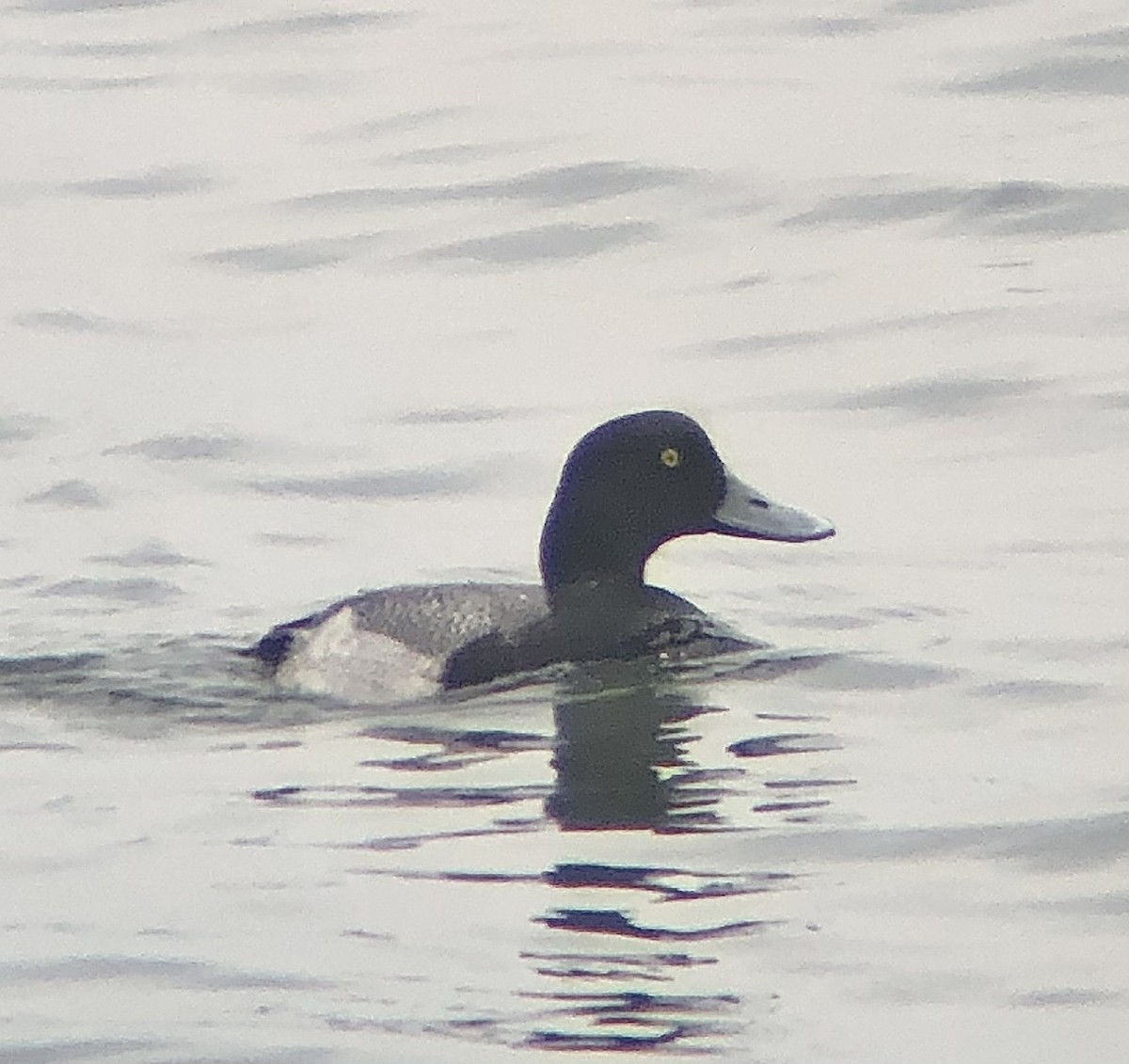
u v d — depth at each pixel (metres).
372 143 22.44
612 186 21.02
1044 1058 8.44
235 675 12.55
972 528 14.77
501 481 15.97
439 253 20.12
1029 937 9.34
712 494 12.98
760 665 12.52
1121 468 15.60
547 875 9.88
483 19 25.78
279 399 17.52
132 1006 8.91
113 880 9.98
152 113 23.48
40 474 16.36
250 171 22.02
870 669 12.46
